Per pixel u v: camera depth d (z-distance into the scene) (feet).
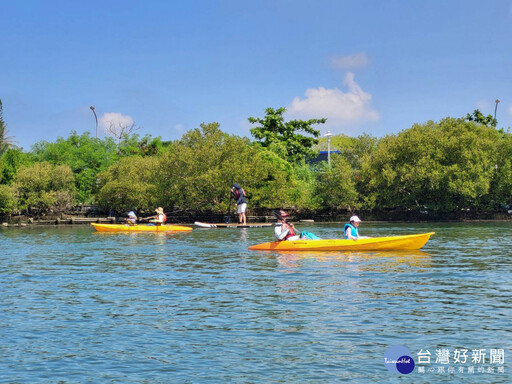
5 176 189.37
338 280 51.06
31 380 25.98
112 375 26.53
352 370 26.89
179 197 178.91
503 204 194.70
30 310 39.81
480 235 111.96
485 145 180.86
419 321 35.27
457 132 187.01
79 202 202.69
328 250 77.25
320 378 25.91
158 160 195.21
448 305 39.78
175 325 35.09
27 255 77.97
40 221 181.37
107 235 123.03
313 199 194.90
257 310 38.81
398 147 189.47
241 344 30.89
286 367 27.27
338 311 38.11
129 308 40.16
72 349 30.40
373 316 36.63
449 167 177.58
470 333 32.55
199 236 116.78
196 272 58.03
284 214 80.23
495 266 60.23
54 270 61.26
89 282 52.39
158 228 138.00
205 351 29.78
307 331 33.19
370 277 52.65
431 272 55.67
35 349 30.45
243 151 182.50
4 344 31.35
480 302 40.78
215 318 36.68
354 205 189.57
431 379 25.81
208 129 186.60
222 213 185.37
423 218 195.21
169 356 29.09
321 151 274.77
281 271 57.41
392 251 76.13
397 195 186.91
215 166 178.60
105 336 32.81
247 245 91.15
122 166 188.65
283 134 232.94
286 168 202.28
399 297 42.73
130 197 177.68
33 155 231.71
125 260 70.38
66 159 209.97
